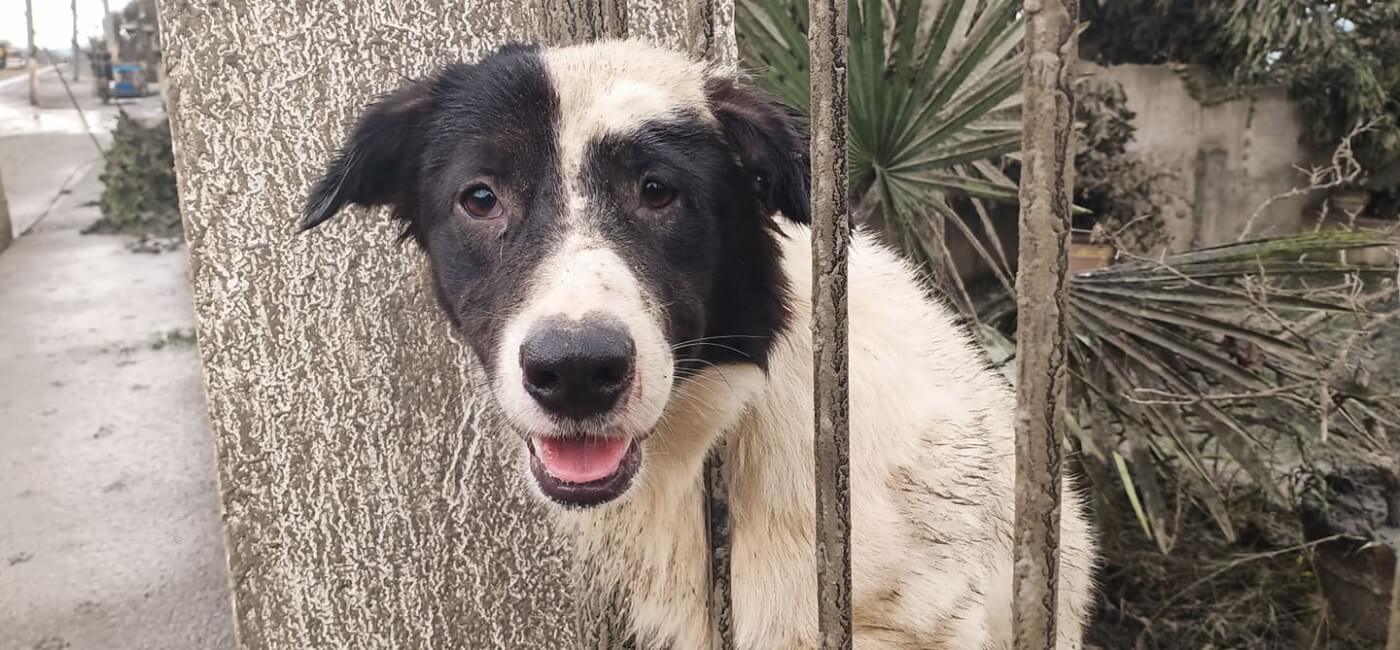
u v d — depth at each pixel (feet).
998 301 2.93
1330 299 2.63
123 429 4.74
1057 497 1.01
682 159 1.54
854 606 1.64
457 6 1.82
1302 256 2.53
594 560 1.83
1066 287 0.95
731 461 1.67
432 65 1.82
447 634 2.03
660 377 1.39
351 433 1.89
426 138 1.66
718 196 1.59
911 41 2.37
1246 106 5.86
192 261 1.78
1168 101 5.92
